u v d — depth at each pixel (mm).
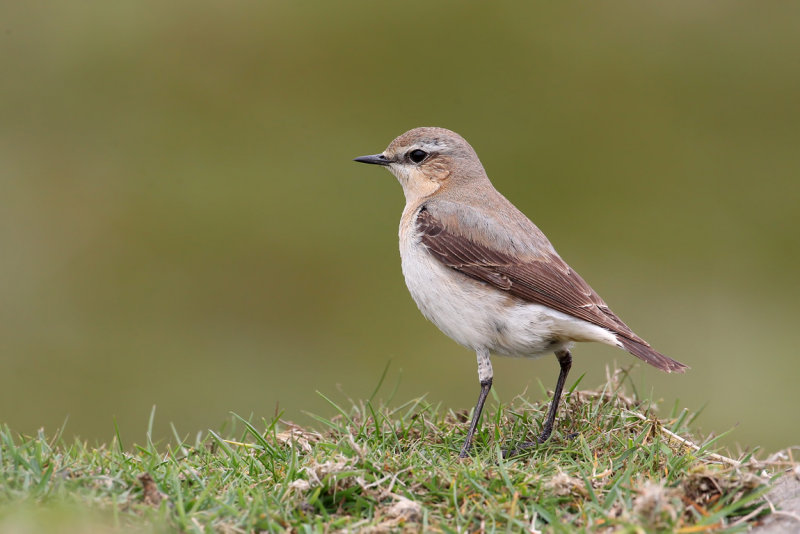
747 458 8062
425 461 7980
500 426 9234
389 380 16141
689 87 23031
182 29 23250
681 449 8227
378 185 20266
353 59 23062
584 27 24188
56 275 18172
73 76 21844
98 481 7141
